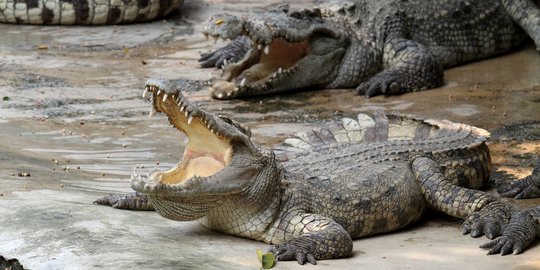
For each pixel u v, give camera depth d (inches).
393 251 831.7
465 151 999.6
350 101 1523.1
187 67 1723.7
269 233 847.1
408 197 913.5
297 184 871.7
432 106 1462.8
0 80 1577.3
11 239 795.4
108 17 2037.4
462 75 1667.1
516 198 1011.9
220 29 1477.6
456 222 941.2
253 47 1577.3
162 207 805.2
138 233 823.7
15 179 1006.4
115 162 1146.0
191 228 871.1
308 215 843.4
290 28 1536.7
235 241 843.4
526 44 1850.4
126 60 1768.0
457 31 1724.9
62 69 1675.7
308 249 788.0
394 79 1556.3
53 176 1047.6
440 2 1721.2
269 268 751.7
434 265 786.2
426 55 1588.3
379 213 888.9
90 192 987.3
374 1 1686.8
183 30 2020.2
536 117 1365.7
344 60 1622.8
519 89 1542.8
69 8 2018.9
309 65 1589.6
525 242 838.5
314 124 1368.1
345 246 802.8
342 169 914.7
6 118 1341.0
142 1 2038.6
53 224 829.2
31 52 1802.4
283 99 1545.3
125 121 1349.7
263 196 839.7
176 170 835.4
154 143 1241.4
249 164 834.2
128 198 915.4
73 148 1200.8
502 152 1192.2
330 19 1646.2
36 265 742.5
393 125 1066.7
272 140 1270.9
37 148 1186.0
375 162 941.2
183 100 789.2
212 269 727.1
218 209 841.5
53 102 1444.4
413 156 969.5
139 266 718.5
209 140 839.1
